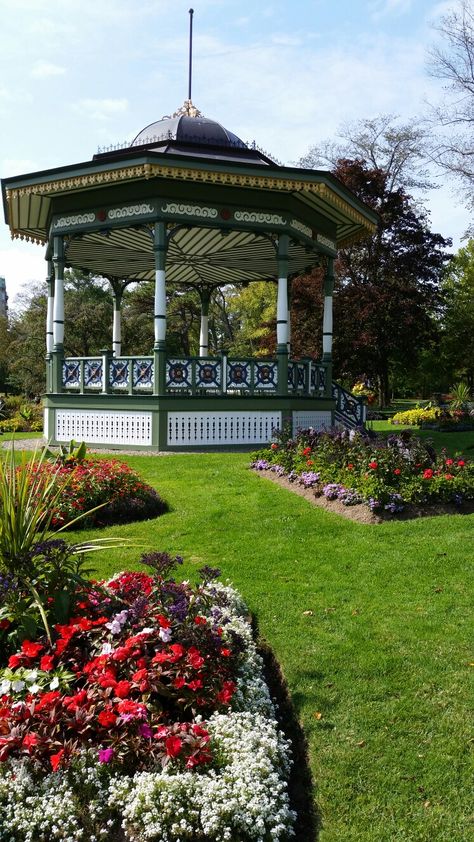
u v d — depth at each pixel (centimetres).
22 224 1505
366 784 286
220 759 268
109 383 1281
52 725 268
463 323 3688
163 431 1210
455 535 613
